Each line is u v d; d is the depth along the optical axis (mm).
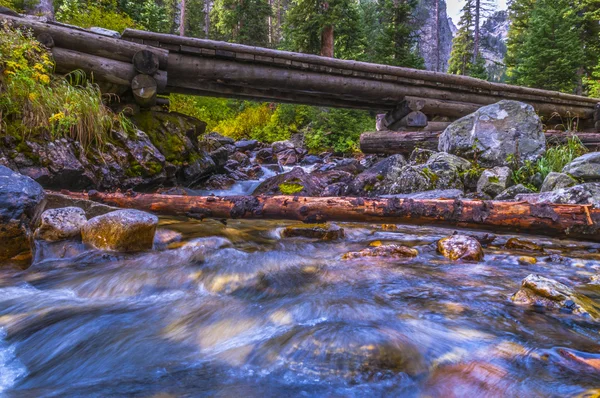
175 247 3666
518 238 4285
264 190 7113
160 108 7770
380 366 1661
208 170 8539
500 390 1463
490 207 3502
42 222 3346
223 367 1698
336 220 3775
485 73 27469
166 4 36781
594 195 4281
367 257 3504
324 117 15500
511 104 7180
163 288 2756
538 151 6918
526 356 1718
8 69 5219
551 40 21625
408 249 3559
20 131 5012
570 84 21750
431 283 2779
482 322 2096
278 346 1865
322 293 2605
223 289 2736
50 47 6273
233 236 4219
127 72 6895
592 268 3141
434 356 1735
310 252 3740
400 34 20578
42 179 4980
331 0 16969
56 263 3162
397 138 9078
